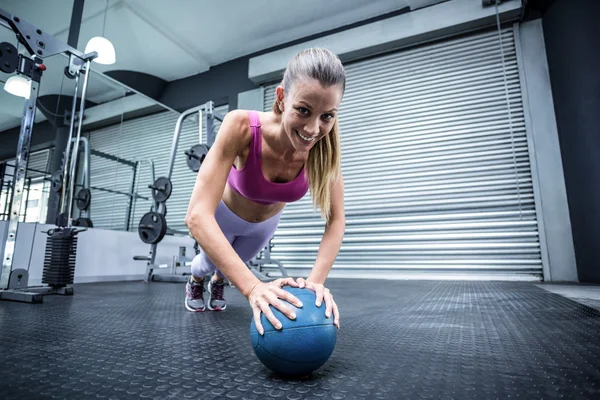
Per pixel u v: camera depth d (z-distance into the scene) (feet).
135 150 15.64
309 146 2.56
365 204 13.34
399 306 5.72
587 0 9.50
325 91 2.21
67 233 7.30
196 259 4.84
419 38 13.20
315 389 2.05
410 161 12.97
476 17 12.16
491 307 5.47
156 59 16.08
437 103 12.97
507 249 11.13
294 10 13.57
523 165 11.42
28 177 13.37
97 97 15.10
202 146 10.57
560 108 10.63
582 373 2.34
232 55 16.29
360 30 13.80
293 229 14.20
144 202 15.43
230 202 3.92
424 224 12.32
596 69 9.20
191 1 12.77
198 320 4.43
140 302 6.17
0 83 12.44
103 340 3.31
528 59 11.75
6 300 6.18
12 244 6.64
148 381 2.17
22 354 2.80
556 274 10.43
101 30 13.73
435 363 2.59
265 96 15.84
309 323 2.13
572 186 10.14
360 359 2.71
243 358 2.71
